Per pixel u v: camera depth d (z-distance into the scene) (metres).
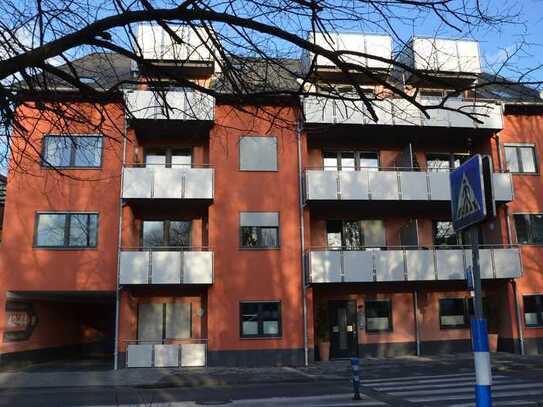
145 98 17.09
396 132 22.08
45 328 22.55
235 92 4.88
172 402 11.81
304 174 21.12
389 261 20.58
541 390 12.38
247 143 21.20
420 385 13.76
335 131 21.61
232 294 20.14
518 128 23.11
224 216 20.64
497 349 22.19
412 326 22.22
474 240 3.49
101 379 16.66
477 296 3.47
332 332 21.88
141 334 20.58
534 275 22.05
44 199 20.02
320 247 22.19
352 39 11.18
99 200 20.25
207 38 4.91
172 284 19.56
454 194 3.80
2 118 4.74
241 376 16.84
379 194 20.95
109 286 19.78
